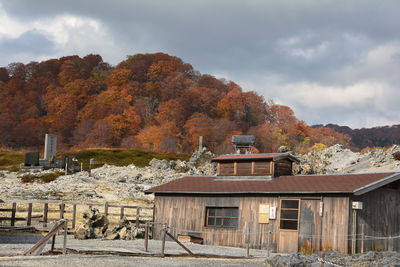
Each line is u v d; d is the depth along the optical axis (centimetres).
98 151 10525
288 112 18038
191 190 3062
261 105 18525
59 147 15862
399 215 2761
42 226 3078
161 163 7981
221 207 2975
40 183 6322
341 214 2525
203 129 15850
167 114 17200
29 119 17662
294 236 2656
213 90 18925
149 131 15500
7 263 1598
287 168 3134
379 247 2611
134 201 4944
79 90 19450
